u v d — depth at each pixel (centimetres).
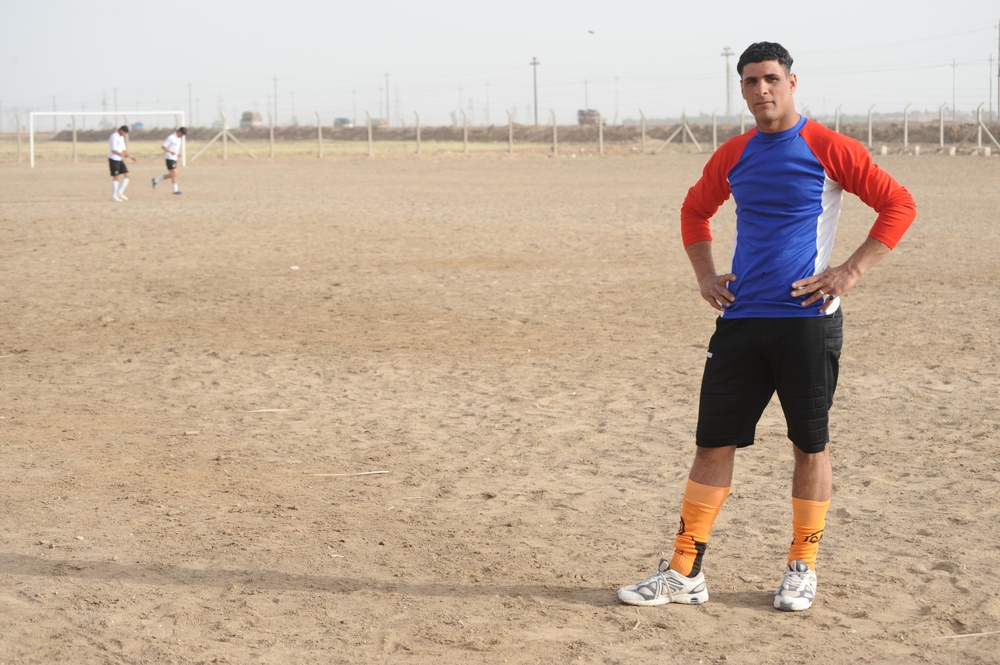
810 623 456
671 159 5731
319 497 638
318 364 1012
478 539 564
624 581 505
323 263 1698
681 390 903
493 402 872
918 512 602
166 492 645
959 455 711
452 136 10988
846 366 981
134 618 462
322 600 482
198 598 484
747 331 457
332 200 2912
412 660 420
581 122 12975
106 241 1970
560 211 2564
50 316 1270
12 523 588
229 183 3747
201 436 775
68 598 484
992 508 605
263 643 437
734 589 495
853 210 2512
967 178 3625
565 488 656
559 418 821
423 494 645
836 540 559
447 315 1262
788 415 463
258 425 805
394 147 8275
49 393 905
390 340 1122
